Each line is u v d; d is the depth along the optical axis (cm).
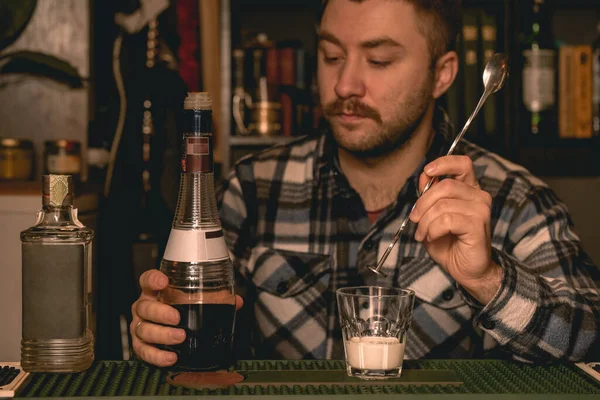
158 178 215
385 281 139
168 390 80
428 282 138
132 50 218
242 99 256
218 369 89
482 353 136
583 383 84
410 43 128
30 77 200
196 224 90
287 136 255
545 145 255
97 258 173
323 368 90
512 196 143
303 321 141
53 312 86
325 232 146
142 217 210
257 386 82
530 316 102
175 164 221
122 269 201
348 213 144
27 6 184
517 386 83
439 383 83
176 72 221
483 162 148
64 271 86
